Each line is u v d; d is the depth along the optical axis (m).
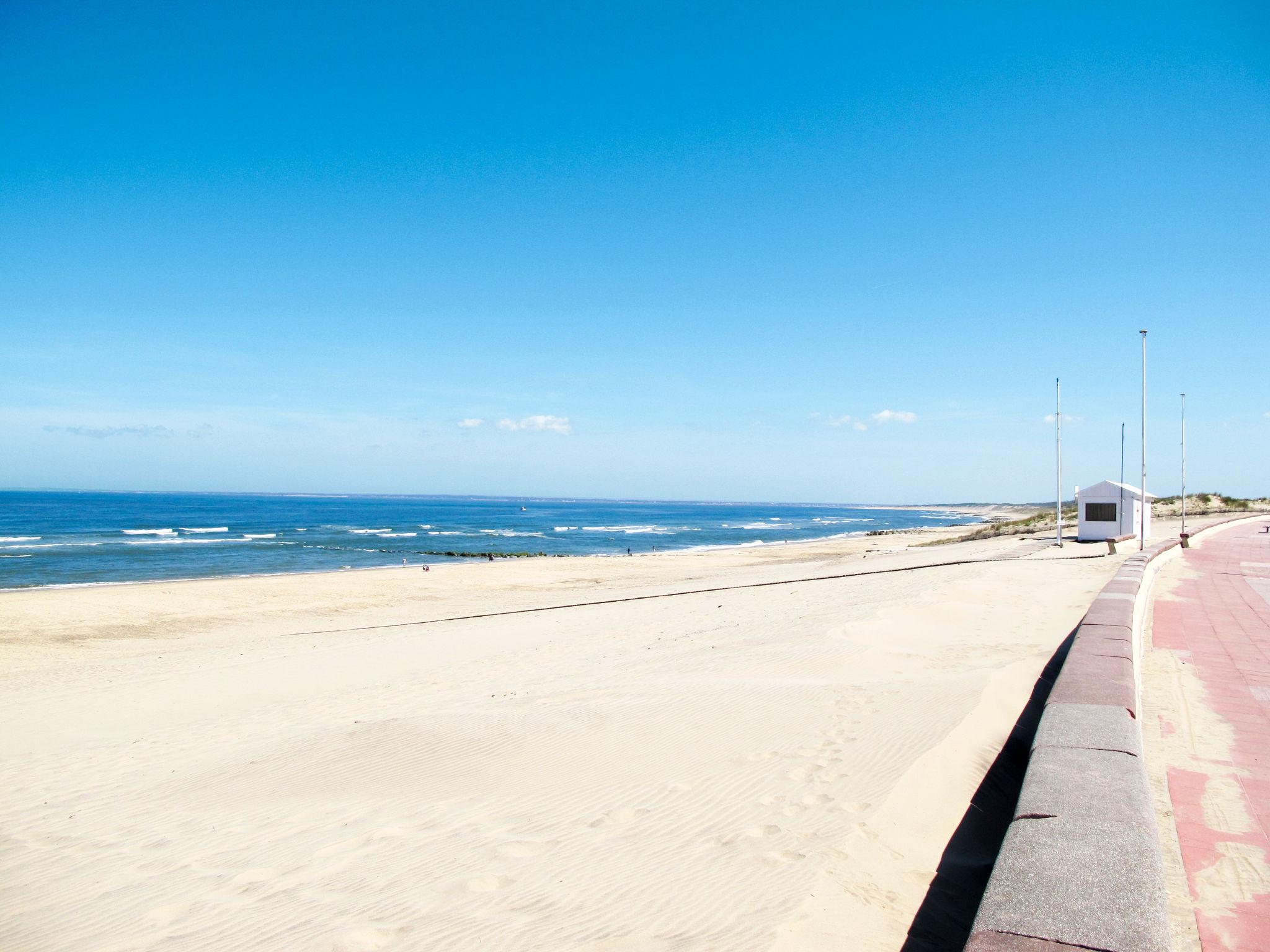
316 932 4.64
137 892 5.63
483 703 10.89
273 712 12.07
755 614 19.05
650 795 6.43
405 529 103.19
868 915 4.10
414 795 7.07
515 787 6.99
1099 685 5.93
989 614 15.26
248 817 6.98
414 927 4.56
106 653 20.94
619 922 4.31
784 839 5.17
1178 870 4.40
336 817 6.73
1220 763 6.17
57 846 6.82
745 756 7.14
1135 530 37.88
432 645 18.33
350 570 46.44
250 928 4.81
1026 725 7.64
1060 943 2.46
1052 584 19.47
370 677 14.88
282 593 34.81
